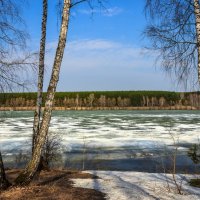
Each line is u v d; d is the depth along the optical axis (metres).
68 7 7.61
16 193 7.32
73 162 16.39
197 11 7.59
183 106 128.12
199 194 8.01
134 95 143.88
